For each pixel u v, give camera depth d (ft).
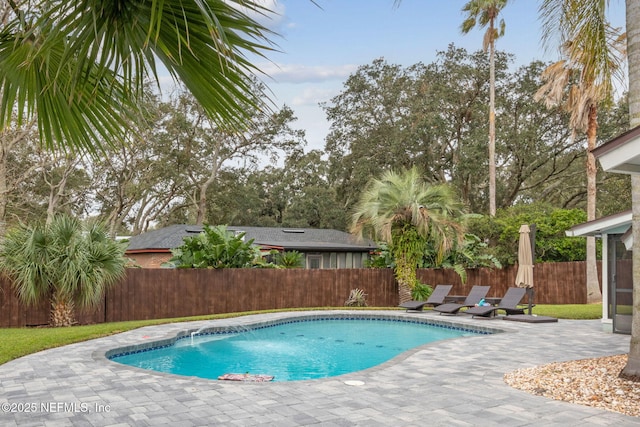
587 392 19.95
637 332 21.80
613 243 38.58
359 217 61.11
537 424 16.19
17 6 9.56
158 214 124.47
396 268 61.11
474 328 44.34
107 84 10.55
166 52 8.17
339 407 18.19
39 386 21.22
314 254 83.25
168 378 22.81
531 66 101.09
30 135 67.67
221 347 38.24
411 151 101.55
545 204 80.53
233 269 56.24
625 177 91.30
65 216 42.19
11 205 78.64
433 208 59.52
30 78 11.05
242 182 122.62
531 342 34.12
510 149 99.71
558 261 74.18
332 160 114.01
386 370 24.97
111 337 36.09
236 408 17.98
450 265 67.31
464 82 103.76
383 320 53.06
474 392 20.47
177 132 101.60
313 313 53.16
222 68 8.46
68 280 40.14
